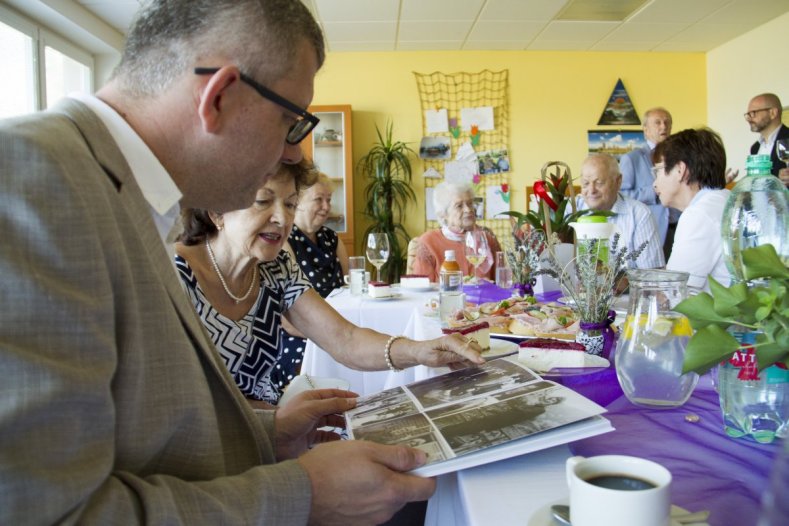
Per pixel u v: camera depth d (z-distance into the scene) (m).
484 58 5.59
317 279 2.93
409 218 5.65
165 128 0.62
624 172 4.62
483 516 0.52
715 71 5.61
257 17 0.61
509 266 2.36
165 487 0.51
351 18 4.74
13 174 0.44
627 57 5.68
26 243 0.43
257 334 1.31
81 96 0.61
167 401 0.56
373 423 0.76
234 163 0.66
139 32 0.62
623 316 1.51
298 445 0.98
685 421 0.76
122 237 0.55
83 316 0.45
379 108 5.60
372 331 1.34
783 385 0.66
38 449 0.41
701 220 1.80
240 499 0.54
